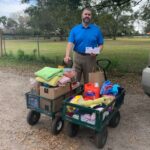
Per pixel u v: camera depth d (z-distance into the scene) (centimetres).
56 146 333
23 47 2173
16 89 618
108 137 361
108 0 948
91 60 434
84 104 321
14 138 355
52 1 861
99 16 964
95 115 309
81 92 380
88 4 898
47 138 355
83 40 419
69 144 339
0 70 895
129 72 852
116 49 2209
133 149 329
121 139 356
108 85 371
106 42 3750
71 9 883
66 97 375
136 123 409
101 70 448
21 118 426
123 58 1389
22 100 527
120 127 394
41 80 355
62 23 989
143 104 499
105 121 326
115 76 774
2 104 500
